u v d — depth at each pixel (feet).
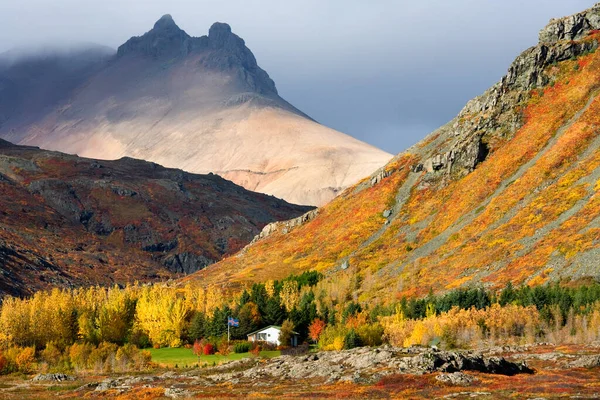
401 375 314.35
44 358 508.94
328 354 396.16
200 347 545.03
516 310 504.43
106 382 384.06
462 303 559.79
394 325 519.60
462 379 301.63
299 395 293.64
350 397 279.90
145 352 505.66
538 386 281.74
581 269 568.41
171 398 315.17
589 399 247.91
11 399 335.06
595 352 382.22
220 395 311.47
